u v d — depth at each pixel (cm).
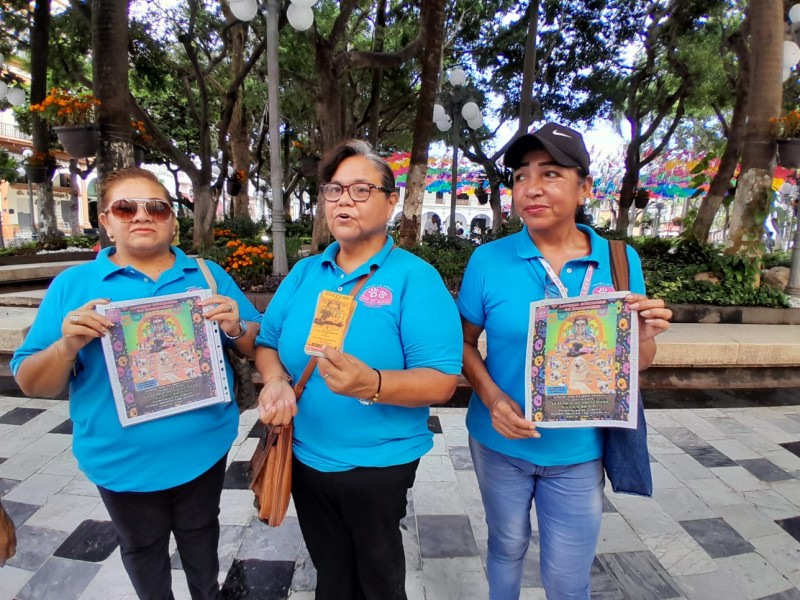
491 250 155
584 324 131
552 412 133
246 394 173
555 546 149
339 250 150
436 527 247
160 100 1555
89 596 199
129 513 149
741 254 629
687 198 1998
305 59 1109
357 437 135
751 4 609
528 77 1004
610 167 2273
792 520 257
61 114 595
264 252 669
